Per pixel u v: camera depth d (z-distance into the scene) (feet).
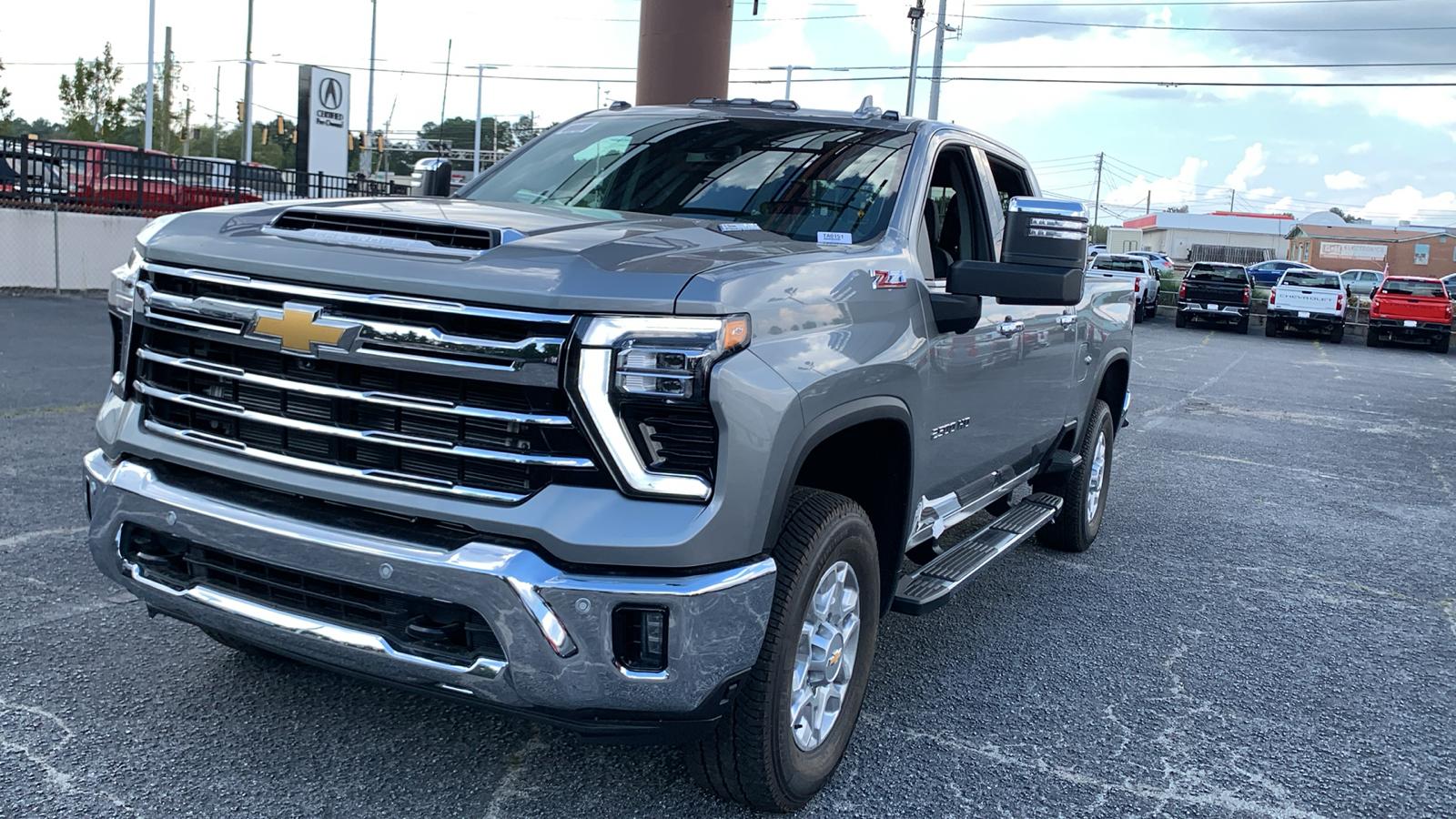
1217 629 16.65
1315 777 11.84
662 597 8.07
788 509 9.60
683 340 8.07
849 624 10.68
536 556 8.04
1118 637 15.97
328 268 8.49
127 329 9.78
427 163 14.14
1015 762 11.69
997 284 10.91
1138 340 86.58
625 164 13.04
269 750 10.61
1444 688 14.73
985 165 15.08
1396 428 42.42
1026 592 17.99
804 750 10.19
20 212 51.52
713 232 10.16
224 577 9.23
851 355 9.75
